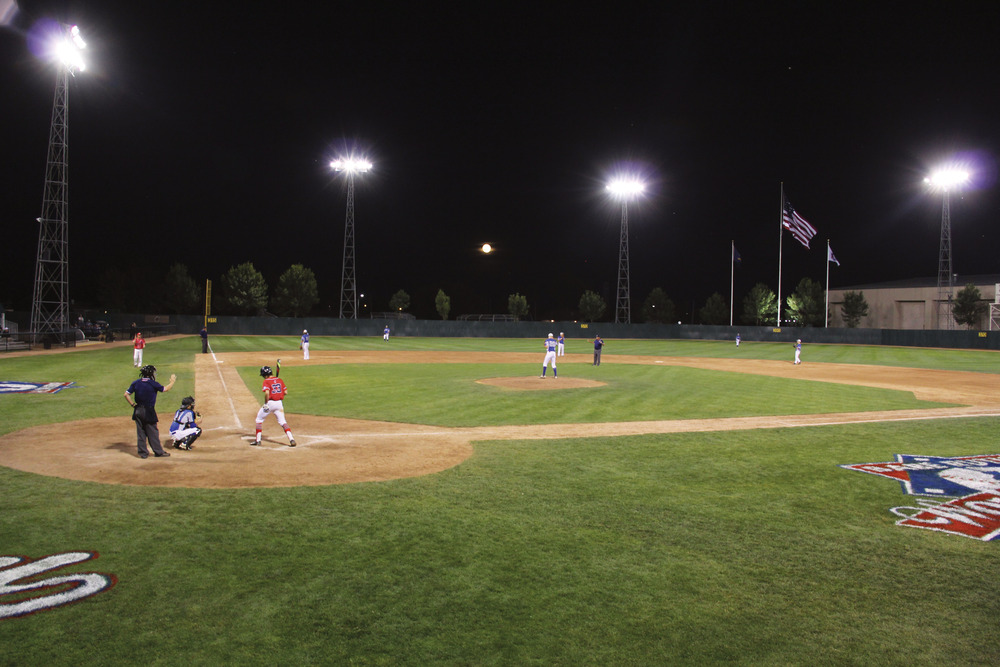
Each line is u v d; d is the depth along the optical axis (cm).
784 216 5225
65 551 608
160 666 414
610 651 445
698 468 995
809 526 724
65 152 3912
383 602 511
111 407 1527
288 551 617
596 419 1477
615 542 660
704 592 544
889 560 626
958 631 486
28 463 967
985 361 4072
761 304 8725
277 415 1140
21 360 2866
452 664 423
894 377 2878
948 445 1227
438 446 1138
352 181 6406
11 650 430
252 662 421
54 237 3938
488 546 640
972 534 705
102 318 6184
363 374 2516
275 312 7825
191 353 3562
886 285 9081
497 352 4366
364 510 753
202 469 946
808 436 1295
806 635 475
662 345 6047
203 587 533
